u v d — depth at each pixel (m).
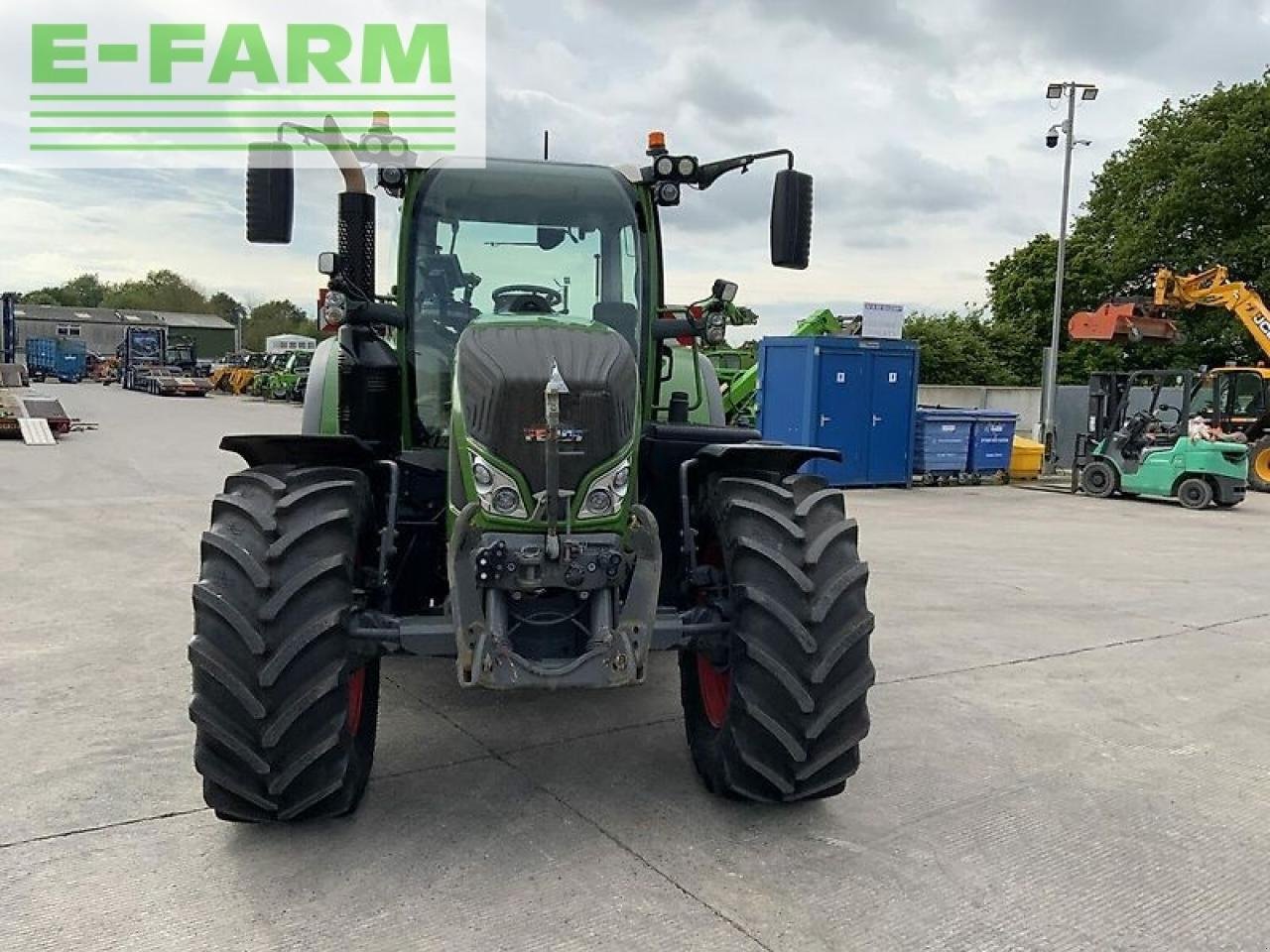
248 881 2.97
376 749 4.04
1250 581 8.22
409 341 4.18
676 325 4.39
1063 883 3.10
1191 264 30.23
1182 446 13.74
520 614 3.27
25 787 3.59
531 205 4.28
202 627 3.07
